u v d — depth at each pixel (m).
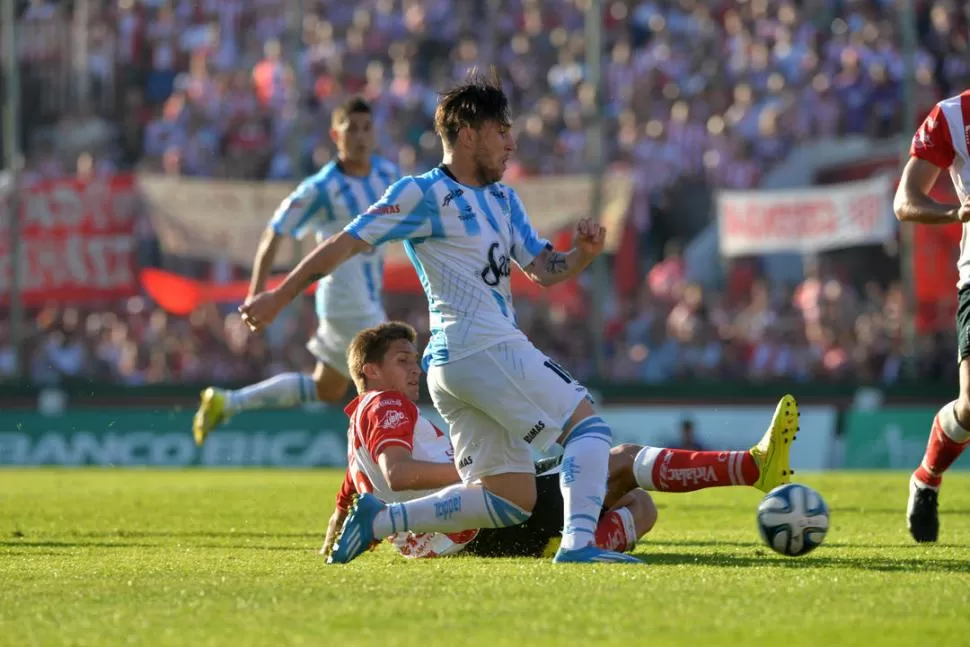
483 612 14.30
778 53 76.69
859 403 59.50
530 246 19.67
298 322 66.38
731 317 68.88
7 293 62.31
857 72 74.56
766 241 62.16
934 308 65.50
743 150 72.88
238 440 60.41
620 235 61.28
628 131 73.88
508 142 19.33
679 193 72.69
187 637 13.16
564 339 67.19
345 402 60.38
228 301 67.94
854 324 67.12
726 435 59.56
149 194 61.53
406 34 79.50
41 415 61.38
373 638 12.99
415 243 19.20
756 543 23.05
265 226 61.16
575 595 15.30
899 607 14.57
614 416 59.78
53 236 61.78
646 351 67.06
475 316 18.84
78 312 69.06
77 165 74.25
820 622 13.70
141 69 78.06
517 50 78.81
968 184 21.94
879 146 70.62
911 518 23.34
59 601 15.45
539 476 20.53
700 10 79.25
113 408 61.31
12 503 33.88
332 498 34.94
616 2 79.31
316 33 79.38
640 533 20.86
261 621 13.95
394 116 75.69
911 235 60.06
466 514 19.25
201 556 21.11
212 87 76.88
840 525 27.11
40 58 75.50
